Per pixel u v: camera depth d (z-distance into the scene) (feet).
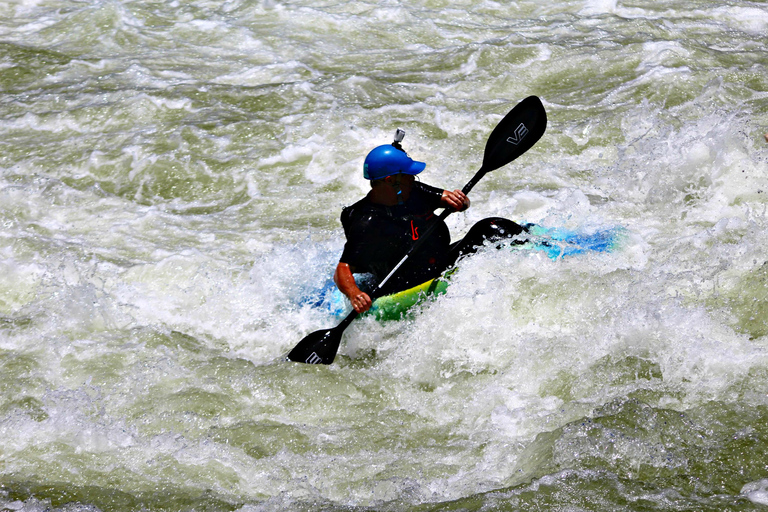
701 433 39.42
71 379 50.21
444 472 40.01
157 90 98.73
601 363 46.98
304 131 88.79
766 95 89.10
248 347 55.57
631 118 86.07
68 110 96.17
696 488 35.55
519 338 50.85
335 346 51.90
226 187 80.48
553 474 37.37
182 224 73.82
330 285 61.05
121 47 114.32
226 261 66.08
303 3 126.41
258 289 61.21
